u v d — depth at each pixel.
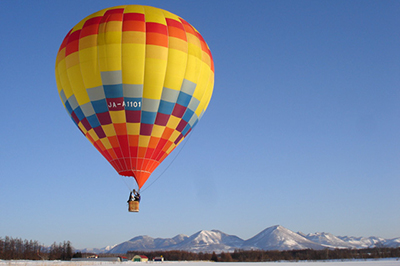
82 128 29.31
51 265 59.75
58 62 28.86
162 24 27.98
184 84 28.08
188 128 30.25
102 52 26.77
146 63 26.83
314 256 151.25
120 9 28.47
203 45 29.89
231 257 146.38
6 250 109.44
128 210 27.12
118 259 108.00
